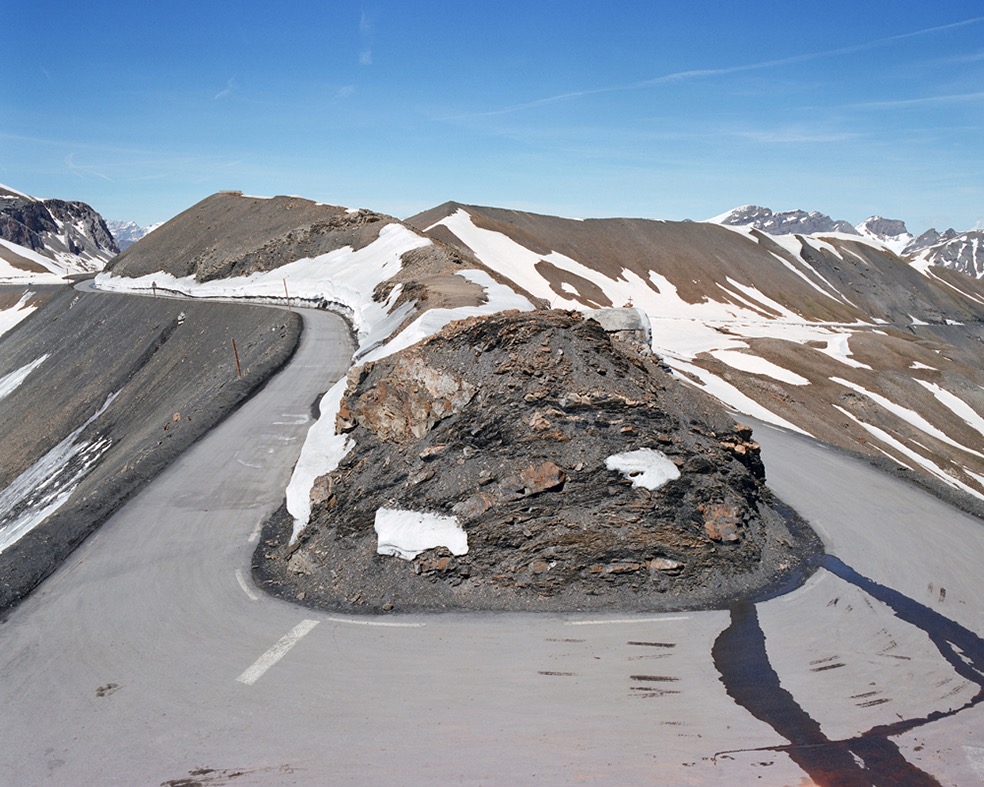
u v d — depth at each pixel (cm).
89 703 969
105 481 1942
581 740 866
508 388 1462
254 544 1505
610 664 1046
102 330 6231
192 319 5347
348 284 4738
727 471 1511
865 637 1165
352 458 1560
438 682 997
